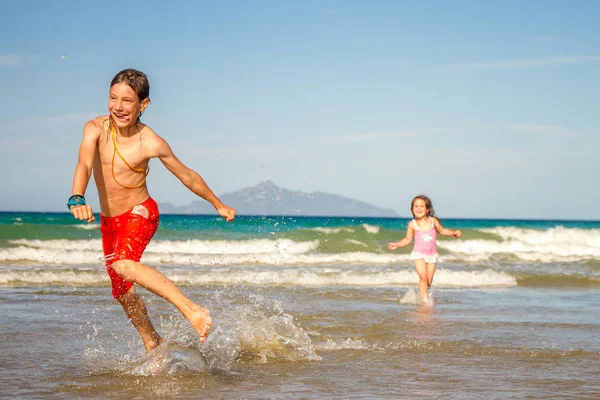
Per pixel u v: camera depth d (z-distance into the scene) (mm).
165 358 4238
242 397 3486
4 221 27219
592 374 4219
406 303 8344
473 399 3506
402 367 4379
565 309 8031
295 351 4840
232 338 4945
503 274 12281
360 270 13344
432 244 9312
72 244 18328
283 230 22281
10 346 4887
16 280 9938
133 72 3879
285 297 8594
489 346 5184
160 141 3979
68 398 3418
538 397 3568
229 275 10922
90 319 6426
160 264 13930
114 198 3951
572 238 24984
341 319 6629
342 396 3537
